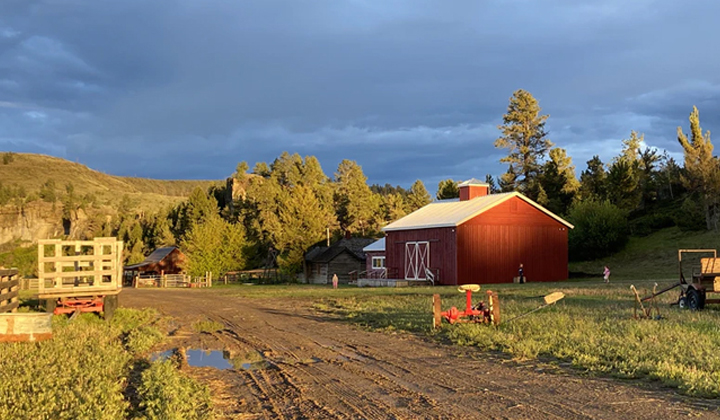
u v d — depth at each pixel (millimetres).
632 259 55031
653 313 17094
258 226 94688
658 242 58125
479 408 8227
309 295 33469
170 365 10992
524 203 46438
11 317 13852
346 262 63969
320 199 108500
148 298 34531
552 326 14953
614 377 9883
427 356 12398
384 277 51281
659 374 9586
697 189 59281
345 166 129750
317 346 14328
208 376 11117
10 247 173750
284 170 137500
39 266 19547
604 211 59531
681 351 11273
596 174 75438
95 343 13961
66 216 189250
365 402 8781
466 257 43938
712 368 9836
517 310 19094
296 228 68938
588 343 12391
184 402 8445
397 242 50094
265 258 93125
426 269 45938
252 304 28094
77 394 8742
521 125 84562
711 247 51906
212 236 72938
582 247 60375
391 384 9914
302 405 8766
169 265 81188
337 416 8102
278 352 13633
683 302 19031
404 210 107438
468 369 10914
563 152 81312
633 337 12766
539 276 46531
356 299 28328
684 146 58688
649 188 72688
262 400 9188
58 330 15875
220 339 16062
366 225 102500
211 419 7980
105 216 176625
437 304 16141
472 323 16234
